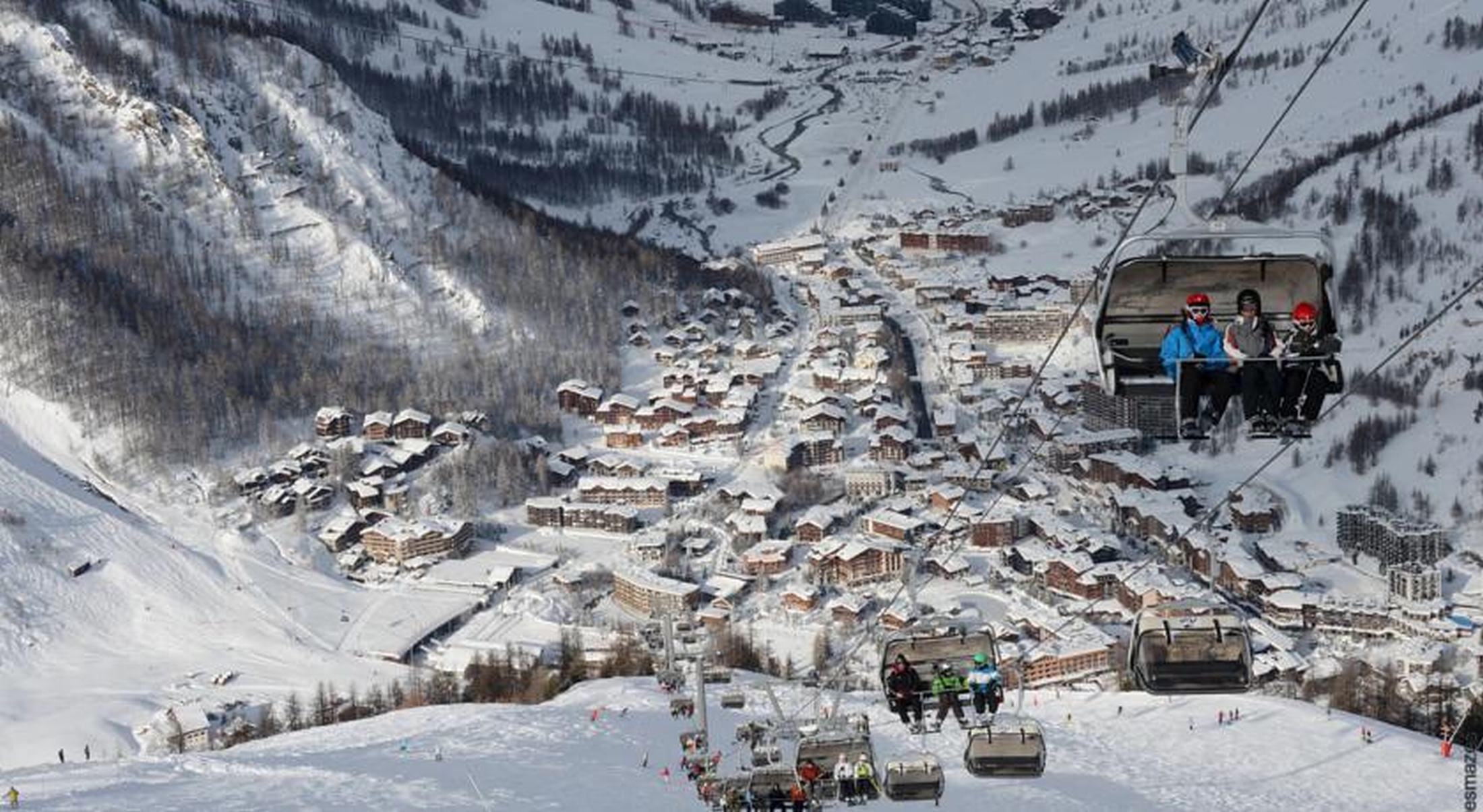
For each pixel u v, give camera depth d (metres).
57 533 150.12
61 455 172.25
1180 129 21.84
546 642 131.00
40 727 117.00
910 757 44.88
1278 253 20.48
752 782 44.41
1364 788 88.88
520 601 141.75
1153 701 106.81
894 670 38.16
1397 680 114.94
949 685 37.84
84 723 117.31
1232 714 102.44
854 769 44.03
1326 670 117.06
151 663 132.25
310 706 119.94
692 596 135.75
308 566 153.25
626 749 88.38
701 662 81.81
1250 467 165.25
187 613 141.25
